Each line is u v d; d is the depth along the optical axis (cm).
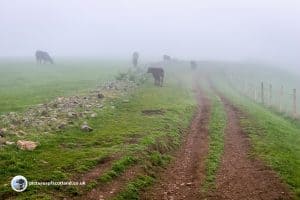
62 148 2264
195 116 3916
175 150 2662
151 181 2019
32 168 1892
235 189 1989
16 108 3412
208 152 2614
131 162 2141
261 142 2881
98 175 1909
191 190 1966
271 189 1981
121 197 1755
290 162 2422
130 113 3538
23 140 2262
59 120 2870
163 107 3959
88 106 3556
